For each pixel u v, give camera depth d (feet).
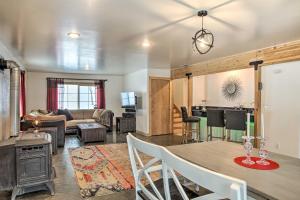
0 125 12.32
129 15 8.68
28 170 8.79
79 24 9.76
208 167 5.08
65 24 9.74
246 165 5.21
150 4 7.68
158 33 11.10
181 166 3.47
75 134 24.41
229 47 14.23
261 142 5.88
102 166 12.81
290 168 5.00
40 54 16.44
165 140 21.24
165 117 24.79
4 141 9.61
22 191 8.84
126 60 19.07
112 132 25.85
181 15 8.69
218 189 2.77
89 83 30.25
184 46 13.75
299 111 12.71
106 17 8.90
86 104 30.37
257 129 14.99
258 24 9.77
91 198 8.80
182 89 26.20
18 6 7.82
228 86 24.06
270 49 14.07
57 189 9.62
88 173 11.61
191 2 7.50
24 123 16.71
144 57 17.61
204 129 20.20
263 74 14.71
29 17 8.89
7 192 9.43
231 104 23.80
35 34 11.29
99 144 19.04
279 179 4.31
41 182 8.97
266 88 14.53
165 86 24.84
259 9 8.11
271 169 4.93
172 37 11.78
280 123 13.70
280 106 13.70
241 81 22.88
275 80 13.96
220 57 17.65
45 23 9.62
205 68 19.65
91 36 11.67
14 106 14.24
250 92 22.08
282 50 13.37
